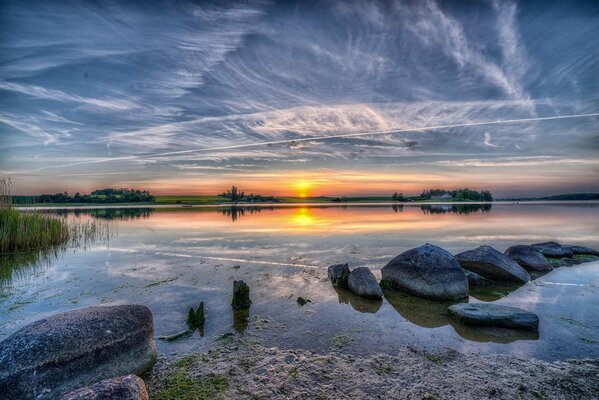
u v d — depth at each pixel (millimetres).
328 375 5844
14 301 9727
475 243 20219
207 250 17922
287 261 15141
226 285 11375
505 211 58125
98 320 5719
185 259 15586
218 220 38844
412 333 7660
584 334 7543
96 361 5324
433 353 6652
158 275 12656
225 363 6281
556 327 7941
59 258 15938
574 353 6645
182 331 7707
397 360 6371
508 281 12016
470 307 8578
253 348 6883
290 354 6625
